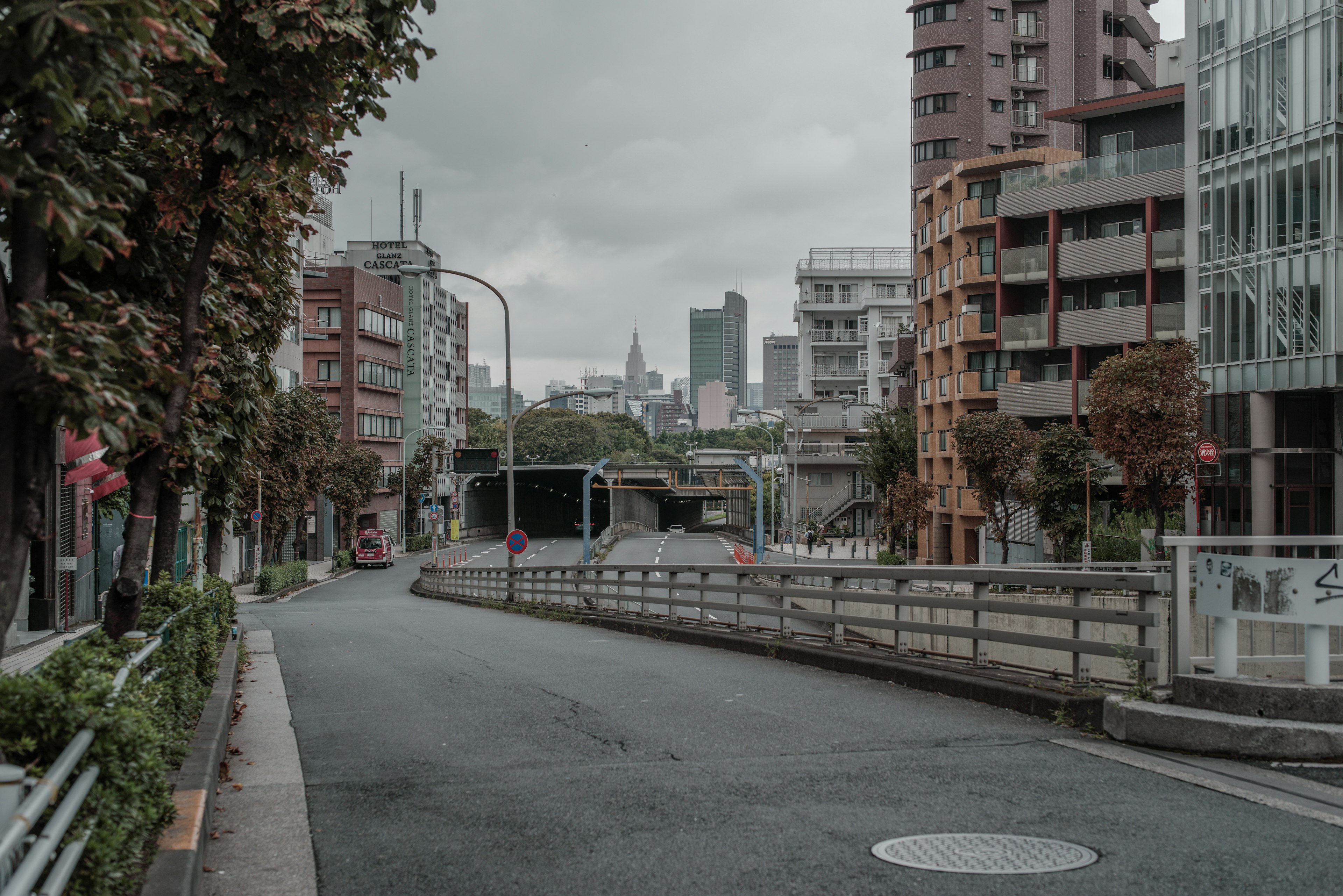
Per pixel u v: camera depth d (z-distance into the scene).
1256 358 33.88
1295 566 7.38
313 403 46.06
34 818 2.90
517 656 15.34
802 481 95.00
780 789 6.89
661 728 9.15
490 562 70.56
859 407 98.69
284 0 5.88
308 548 73.81
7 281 4.70
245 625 24.31
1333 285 31.20
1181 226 42.38
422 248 111.06
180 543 29.62
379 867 5.52
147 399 5.05
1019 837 5.70
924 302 58.06
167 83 6.05
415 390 98.88
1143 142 46.22
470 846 5.84
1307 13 32.12
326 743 8.93
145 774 4.51
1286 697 7.32
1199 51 36.69
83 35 3.99
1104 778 6.91
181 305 7.50
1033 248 45.88
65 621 22.03
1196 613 9.16
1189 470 30.59
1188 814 6.02
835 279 118.31
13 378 4.20
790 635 15.05
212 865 5.58
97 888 3.84
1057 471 36.69
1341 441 32.78
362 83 6.86
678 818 6.27
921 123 76.50
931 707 9.90
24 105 4.30
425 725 9.64
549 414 142.25
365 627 23.27
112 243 6.20
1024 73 76.12
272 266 9.30
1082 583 9.11
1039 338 45.38
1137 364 30.73
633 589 38.97
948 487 54.88
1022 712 9.34
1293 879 4.93
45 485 4.51
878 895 4.90
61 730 3.96
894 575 12.22
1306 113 32.16
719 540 93.81
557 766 7.79
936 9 75.94
